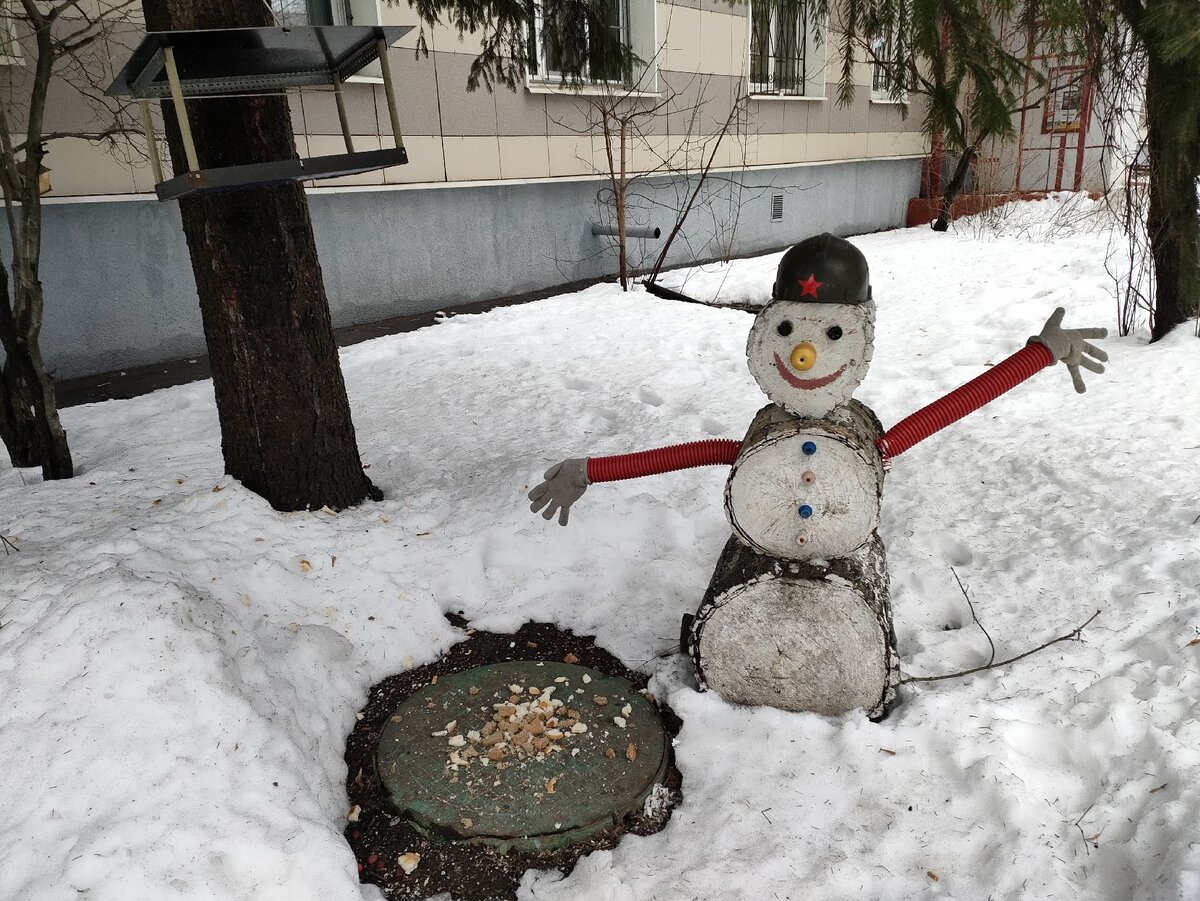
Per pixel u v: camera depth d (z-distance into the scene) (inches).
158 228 294.0
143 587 104.0
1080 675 106.7
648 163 456.1
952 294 350.0
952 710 101.9
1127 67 173.6
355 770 105.6
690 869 86.1
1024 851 83.2
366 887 87.9
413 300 375.2
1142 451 167.9
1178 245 202.5
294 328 147.1
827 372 94.9
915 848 86.4
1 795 83.8
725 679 107.2
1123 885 79.4
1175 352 222.1
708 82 472.1
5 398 190.5
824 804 92.4
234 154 135.3
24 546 134.8
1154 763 90.0
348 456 159.3
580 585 141.0
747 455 99.2
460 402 234.5
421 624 131.0
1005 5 131.8
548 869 90.0
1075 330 100.4
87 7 260.7
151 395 256.5
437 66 354.0
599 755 102.7
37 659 95.3
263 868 81.0
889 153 629.3
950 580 133.0
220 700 94.0
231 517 143.1
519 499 158.2
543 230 422.0
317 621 124.3
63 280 275.6
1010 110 140.8
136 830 80.7
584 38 192.4
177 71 120.0
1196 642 106.6
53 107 261.6
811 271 94.2
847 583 101.2
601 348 291.0
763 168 529.7
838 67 552.1
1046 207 553.0
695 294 404.5
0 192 253.1
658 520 152.3
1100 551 133.5
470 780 99.4
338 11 331.0
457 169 371.9
